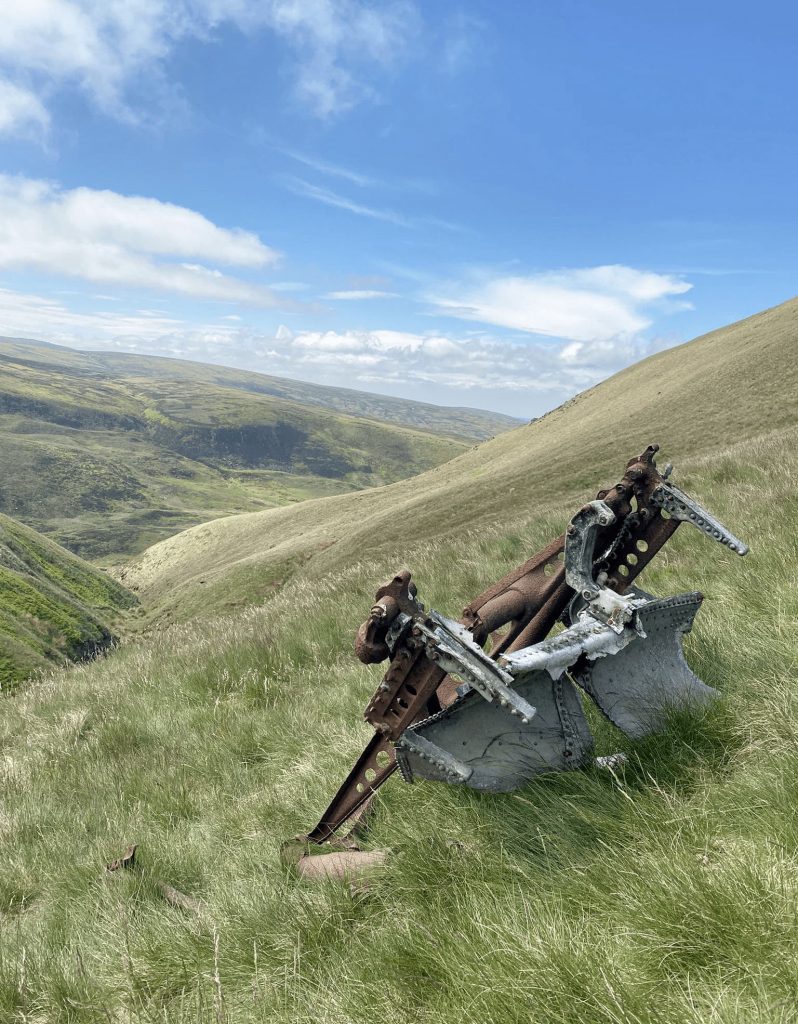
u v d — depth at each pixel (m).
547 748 2.98
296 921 2.85
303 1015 2.33
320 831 3.42
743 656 3.65
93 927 3.44
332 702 5.77
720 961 1.86
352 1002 2.27
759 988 1.70
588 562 3.16
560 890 2.37
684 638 4.05
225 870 3.64
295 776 4.47
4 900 4.18
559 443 87.25
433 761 2.81
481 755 2.94
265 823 4.05
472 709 2.90
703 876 2.07
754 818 2.34
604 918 2.16
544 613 3.37
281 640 8.30
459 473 111.56
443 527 62.69
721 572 5.84
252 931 2.91
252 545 113.25
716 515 8.12
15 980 3.10
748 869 2.02
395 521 71.25
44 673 12.86
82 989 2.96
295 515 121.56
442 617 2.70
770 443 16.38
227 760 5.37
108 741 6.63
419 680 2.91
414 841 3.02
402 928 2.49
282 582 73.94
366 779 3.29
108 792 5.34
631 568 3.50
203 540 126.00
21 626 36.84
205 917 3.11
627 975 1.87
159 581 115.38
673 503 3.31
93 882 3.90
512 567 9.09
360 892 2.92
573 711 3.01
